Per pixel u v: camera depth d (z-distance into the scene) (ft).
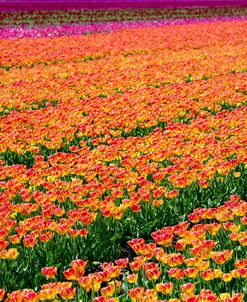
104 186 20.75
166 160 25.57
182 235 16.12
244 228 18.51
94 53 59.11
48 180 22.52
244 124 30.01
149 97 37.70
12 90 40.93
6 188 22.25
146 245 14.99
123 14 106.52
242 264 14.48
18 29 80.53
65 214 19.92
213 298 12.60
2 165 26.22
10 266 16.17
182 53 59.41
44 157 27.43
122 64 52.37
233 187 23.02
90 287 13.51
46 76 46.57
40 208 20.29
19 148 26.27
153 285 14.29
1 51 58.18
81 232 16.74
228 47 63.57
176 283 14.51
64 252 17.16
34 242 15.80
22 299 12.96
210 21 100.53
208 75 47.50
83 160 24.45
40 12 103.65
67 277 13.98
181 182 20.83
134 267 14.35
